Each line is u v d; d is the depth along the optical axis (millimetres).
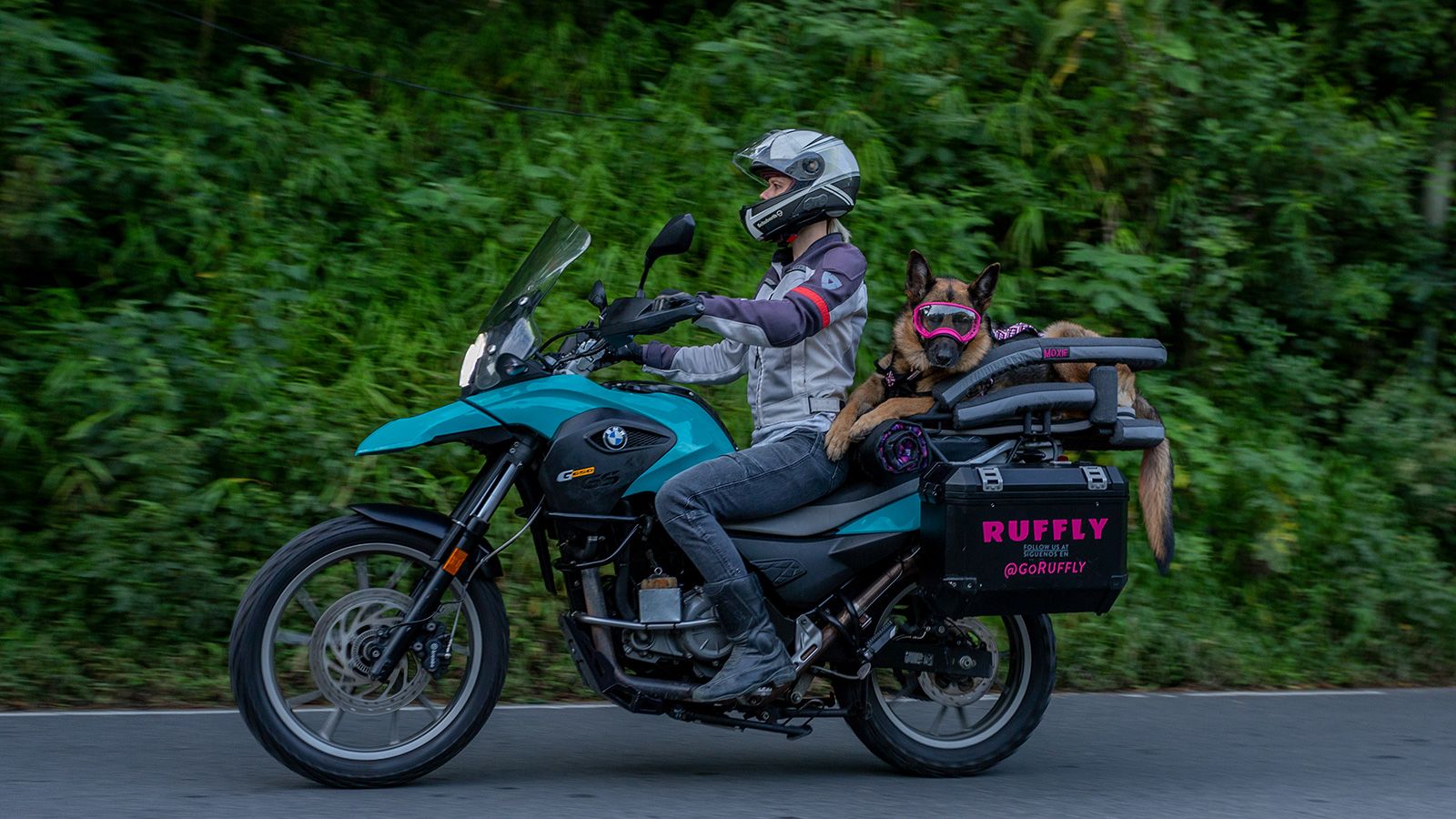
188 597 7383
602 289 5355
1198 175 10836
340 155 10039
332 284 9461
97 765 5262
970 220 9977
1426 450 10086
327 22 11336
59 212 8594
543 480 5102
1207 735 6508
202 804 4699
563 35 11656
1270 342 10516
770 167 5355
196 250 9195
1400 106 11867
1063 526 5172
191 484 7766
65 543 7746
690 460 5160
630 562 5199
